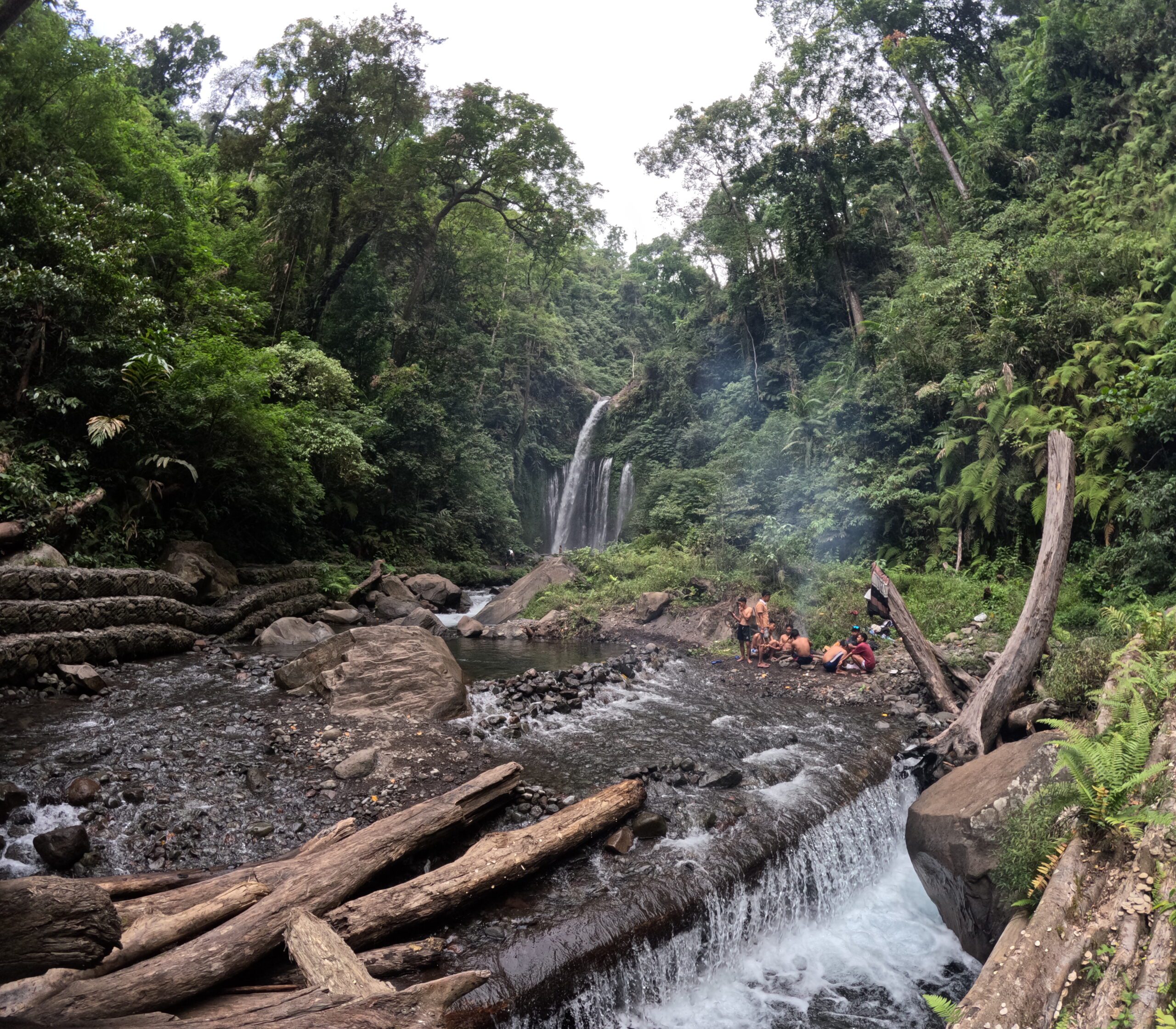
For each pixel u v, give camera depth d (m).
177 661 9.55
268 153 22.69
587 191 26.52
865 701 9.70
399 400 22.75
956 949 5.73
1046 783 5.51
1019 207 19.92
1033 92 23.73
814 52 23.66
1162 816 4.31
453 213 29.00
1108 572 11.42
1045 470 13.62
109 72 16.09
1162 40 19.58
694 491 22.11
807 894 5.99
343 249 24.91
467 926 4.61
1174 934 3.78
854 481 17.53
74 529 10.41
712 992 5.14
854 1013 4.97
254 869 4.58
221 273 19.23
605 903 4.92
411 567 21.50
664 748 7.62
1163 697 5.98
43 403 10.68
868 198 25.70
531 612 15.97
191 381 12.59
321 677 8.21
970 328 16.47
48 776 5.67
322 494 16.44
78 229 12.34
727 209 28.88
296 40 21.45
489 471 30.14
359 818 5.67
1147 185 17.27
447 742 7.21
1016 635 8.23
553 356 42.16
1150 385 11.27
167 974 3.48
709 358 33.75
